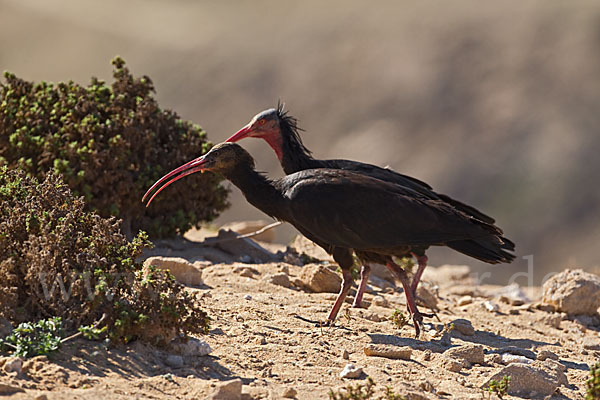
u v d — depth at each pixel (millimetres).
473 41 104000
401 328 12852
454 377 10602
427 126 94375
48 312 10195
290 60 113250
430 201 12852
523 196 80188
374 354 11070
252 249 17594
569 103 91812
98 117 17125
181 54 124375
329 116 101125
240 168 13078
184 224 17969
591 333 15219
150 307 9930
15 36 133875
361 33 114188
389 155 91688
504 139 88188
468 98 96125
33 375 8898
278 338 11422
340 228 12430
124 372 9312
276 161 90938
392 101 99938
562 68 96812
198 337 10820
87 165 16359
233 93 110188
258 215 72938
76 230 10742
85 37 132875
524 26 104438
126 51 126625
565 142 85812
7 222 10555
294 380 9852
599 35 100312
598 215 76500
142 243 10797
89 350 9555
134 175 17078
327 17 120938
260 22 127562
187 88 113938
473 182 84125
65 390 8672
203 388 8945
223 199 18484
